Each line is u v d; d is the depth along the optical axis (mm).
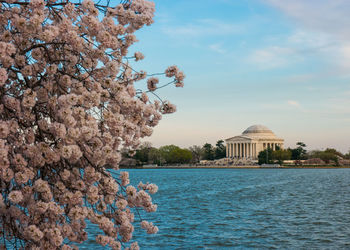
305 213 36312
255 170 186250
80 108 6254
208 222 30656
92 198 6656
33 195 6887
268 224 29969
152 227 7613
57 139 6488
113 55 7363
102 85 6988
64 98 6102
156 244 22953
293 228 28234
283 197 52719
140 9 7016
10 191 6543
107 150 6465
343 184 79688
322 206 42094
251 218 33094
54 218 6844
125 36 7180
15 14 6551
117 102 6977
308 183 83500
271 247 22453
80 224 7516
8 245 12164
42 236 6395
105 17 6691
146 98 7645
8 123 6359
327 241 23891
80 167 7039
